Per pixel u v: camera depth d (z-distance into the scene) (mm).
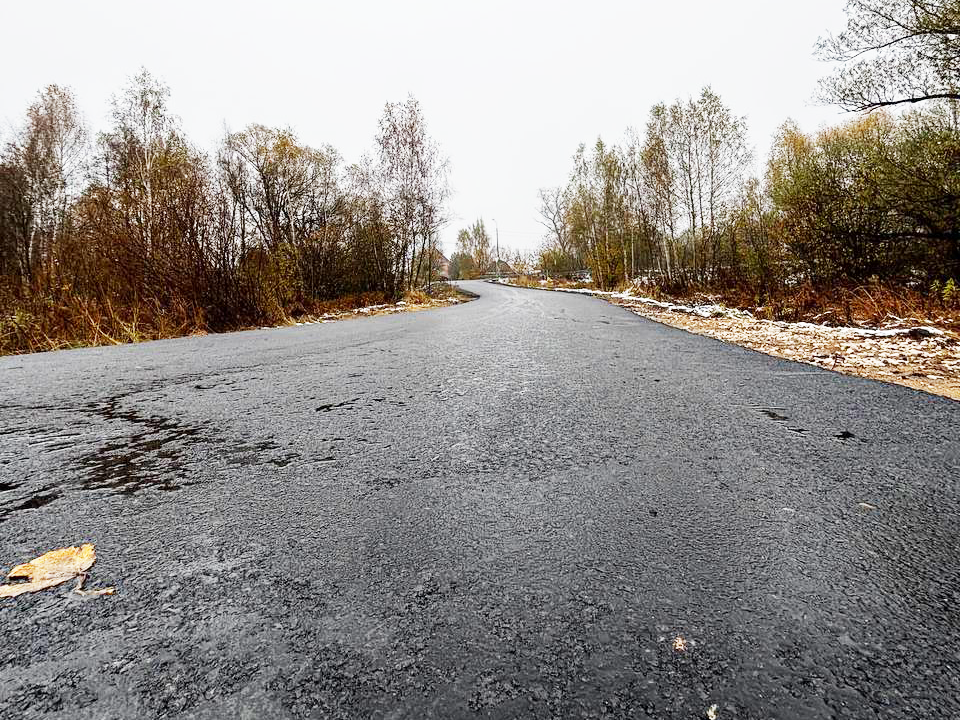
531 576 1216
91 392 3609
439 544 1376
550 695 860
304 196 19297
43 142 18125
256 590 1167
